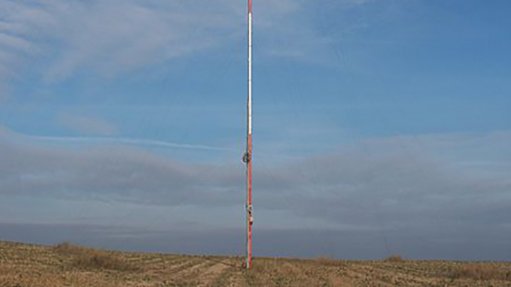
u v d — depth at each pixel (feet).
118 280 129.49
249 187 169.68
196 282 131.64
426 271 192.24
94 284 117.19
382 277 162.91
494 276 167.94
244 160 170.71
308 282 137.59
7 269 130.41
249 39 169.89
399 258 253.24
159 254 252.62
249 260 170.40
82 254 182.39
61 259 173.99
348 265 216.95
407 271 190.60
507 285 146.61
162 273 156.97
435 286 140.97
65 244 198.08
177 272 161.48
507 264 233.76
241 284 128.88
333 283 137.28
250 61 170.30
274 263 202.18
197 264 197.47
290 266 194.08
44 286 106.83
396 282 149.59
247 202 170.50
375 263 235.61
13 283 106.93
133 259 201.87
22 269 135.54
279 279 143.02
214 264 198.49
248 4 170.19
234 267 181.57
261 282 134.10
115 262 164.76
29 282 109.09
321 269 187.73
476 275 167.53
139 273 154.20
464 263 232.94
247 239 171.63
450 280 158.81
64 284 112.37
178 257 239.30
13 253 181.06
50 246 219.82
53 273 132.26
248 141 169.48
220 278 143.02
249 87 169.37
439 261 254.88
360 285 138.10
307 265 206.39
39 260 166.61
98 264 163.12
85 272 144.36
